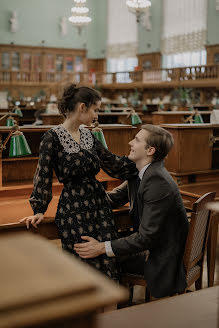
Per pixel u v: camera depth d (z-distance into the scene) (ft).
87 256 7.81
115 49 77.51
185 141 13.78
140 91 66.90
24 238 2.54
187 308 4.31
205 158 14.30
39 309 1.91
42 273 2.10
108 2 77.82
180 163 13.74
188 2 64.64
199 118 17.21
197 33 63.82
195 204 7.84
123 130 13.87
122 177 8.74
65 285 2.01
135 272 8.59
